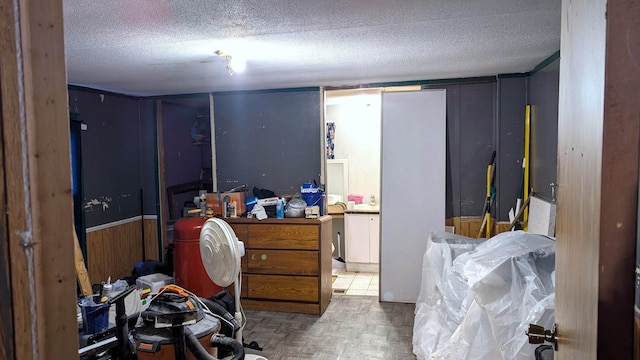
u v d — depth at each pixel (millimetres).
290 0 1885
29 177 551
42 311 570
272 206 4062
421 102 4035
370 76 3814
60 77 599
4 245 547
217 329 1983
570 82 924
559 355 1040
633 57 633
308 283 3861
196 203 4445
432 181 4027
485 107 3992
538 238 2256
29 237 553
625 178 653
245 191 4355
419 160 4047
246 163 4535
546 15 2146
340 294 4375
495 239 2420
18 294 554
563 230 1001
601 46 678
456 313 2510
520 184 3867
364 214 5113
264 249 3949
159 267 4246
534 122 3607
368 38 2541
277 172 4469
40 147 564
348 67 3391
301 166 4406
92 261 4176
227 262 2303
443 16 2150
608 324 677
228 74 3592
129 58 2951
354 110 5465
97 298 2258
